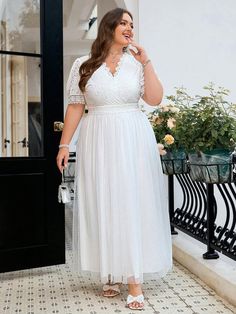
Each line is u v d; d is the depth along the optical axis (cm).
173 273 267
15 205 262
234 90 382
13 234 261
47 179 271
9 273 273
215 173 241
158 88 213
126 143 204
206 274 243
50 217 271
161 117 299
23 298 224
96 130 208
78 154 219
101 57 206
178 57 370
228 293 214
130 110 209
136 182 205
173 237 321
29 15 271
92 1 590
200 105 261
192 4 372
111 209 204
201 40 375
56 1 273
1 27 269
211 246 258
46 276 265
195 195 308
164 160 313
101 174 205
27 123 273
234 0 380
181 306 209
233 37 381
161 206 218
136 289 208
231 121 239
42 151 271
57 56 274
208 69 377
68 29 752
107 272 207
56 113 274
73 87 218
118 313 200
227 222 254
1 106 272
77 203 221
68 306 211
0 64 270
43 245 269
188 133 252
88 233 216
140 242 207
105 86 203
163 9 366
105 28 205
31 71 273
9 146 271
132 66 209
